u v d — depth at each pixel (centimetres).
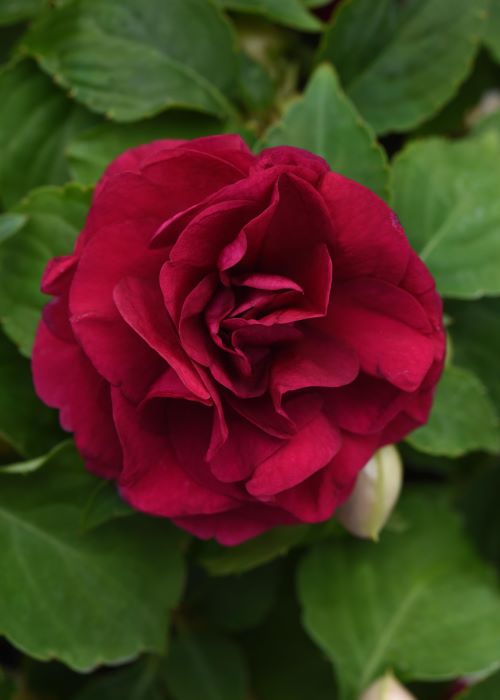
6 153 29
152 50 29
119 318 24
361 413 24
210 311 24
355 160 27
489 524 31
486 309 30
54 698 30
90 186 27
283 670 30
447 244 29
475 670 28
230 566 27
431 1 29
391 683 28
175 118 29
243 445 24
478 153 29
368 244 24
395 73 29
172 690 29
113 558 27
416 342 24
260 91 29
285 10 29
